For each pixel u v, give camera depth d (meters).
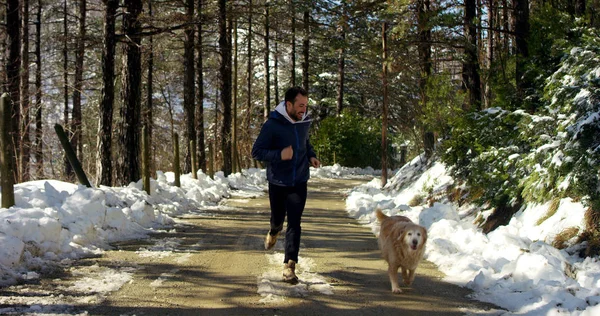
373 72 31.83
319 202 14.60
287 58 37.88
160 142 32.62
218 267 5.47
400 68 16.08
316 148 33.06
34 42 24.09
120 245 6.39
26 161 15.55
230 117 21.05
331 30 22.91
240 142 29.00
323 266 5.76
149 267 5.30
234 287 4.69
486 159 8.61
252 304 4.20
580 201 6.46
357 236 8.12
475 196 9.54
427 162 14.61
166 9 17.66
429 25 12.46
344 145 32.62
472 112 9.78
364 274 5.44
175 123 33.69
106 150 10.99
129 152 11.57
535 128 7.25
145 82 28.20
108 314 3.74
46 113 24.53
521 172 7.72
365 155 34.25
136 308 3.93
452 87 12.68
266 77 28.39
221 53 20.39
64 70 24.97
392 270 4.81
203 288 4.61
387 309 4.21
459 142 9.95
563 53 8.21
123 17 11.39
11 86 14.63
